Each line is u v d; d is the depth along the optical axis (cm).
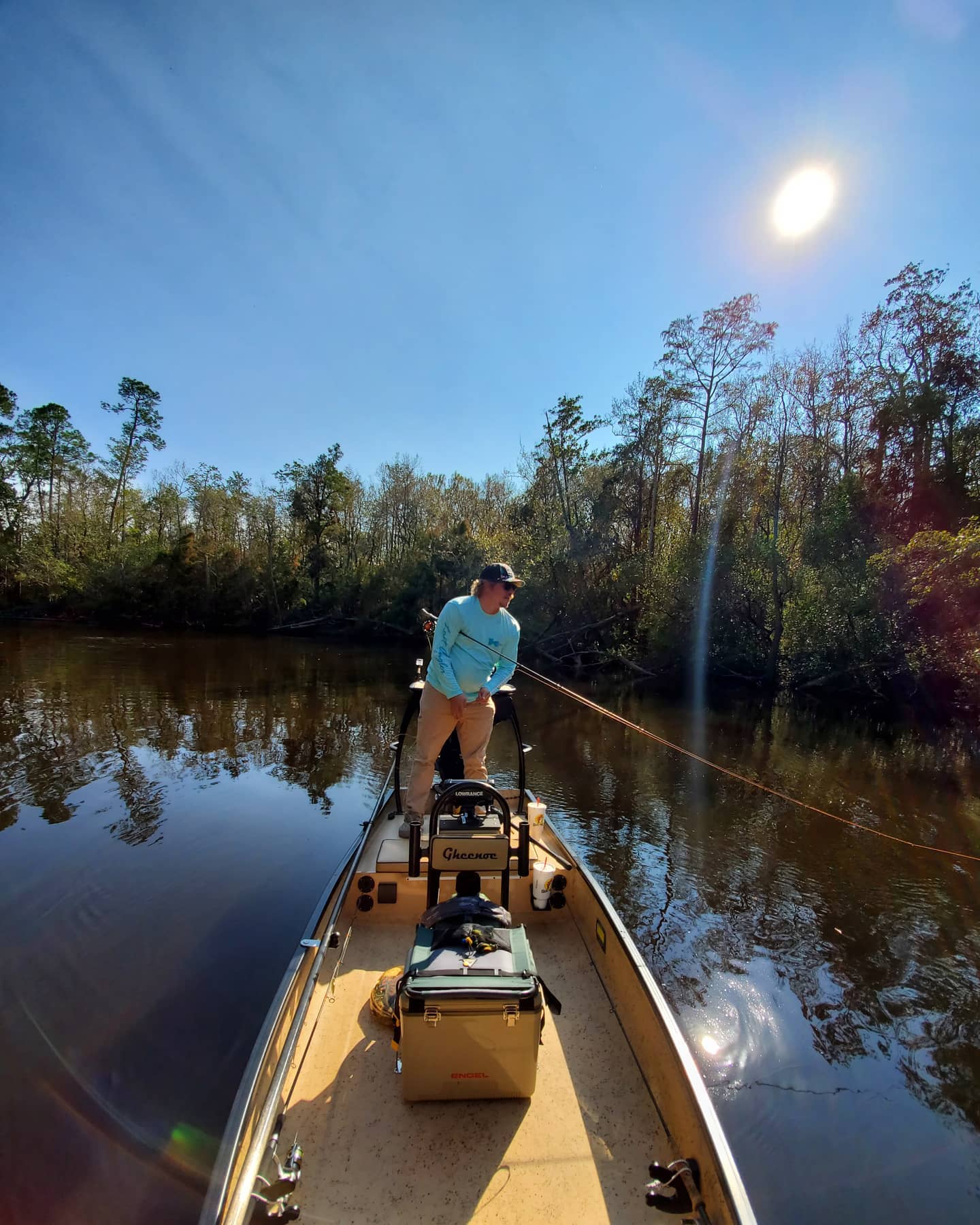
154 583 4272
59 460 4988
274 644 3369
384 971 334
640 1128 240
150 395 5328
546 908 391
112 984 485
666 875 721
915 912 645
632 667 2506
